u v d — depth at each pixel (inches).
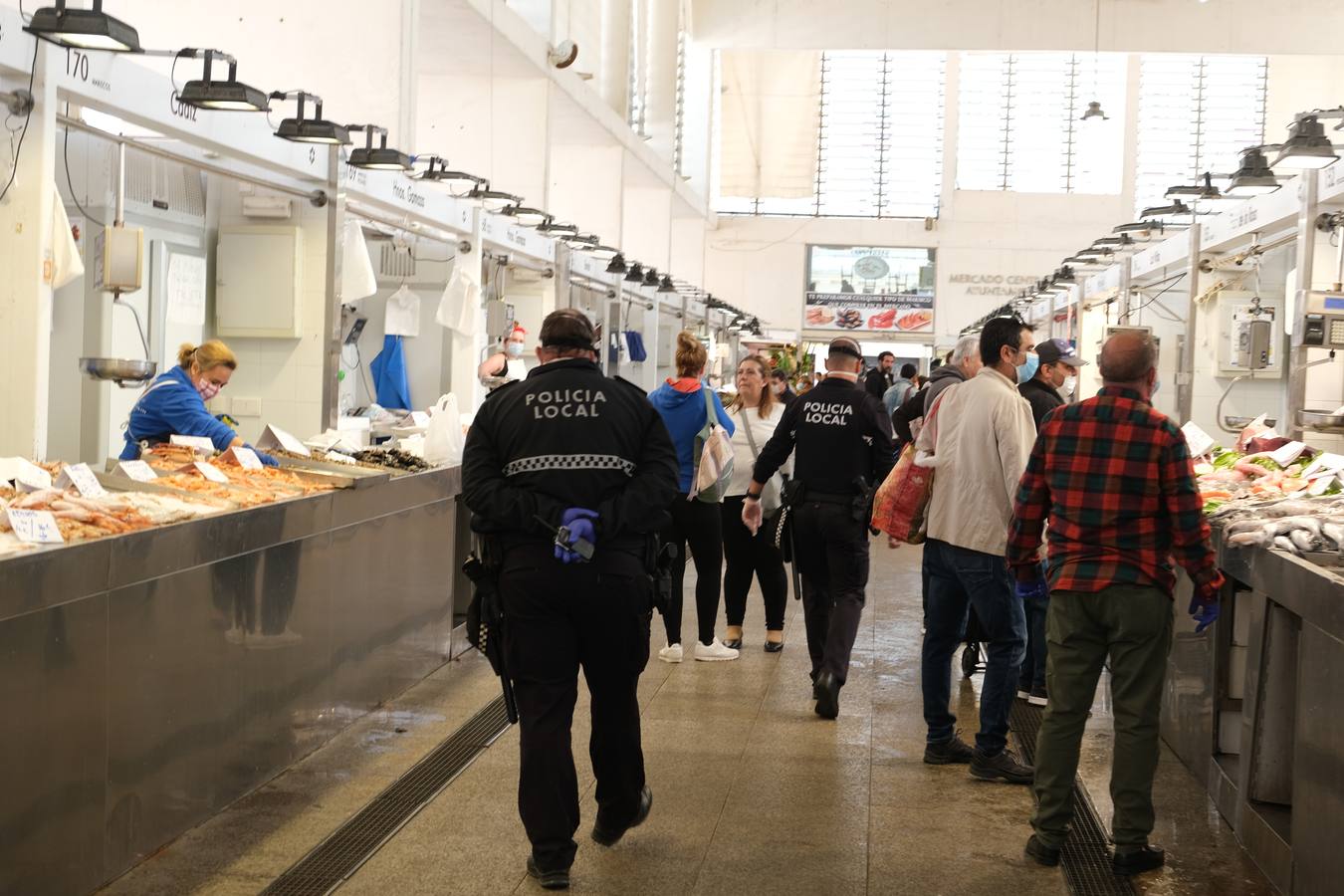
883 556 445.7
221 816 159.5
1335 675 126.5
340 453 251.1
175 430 221.6
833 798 173.3
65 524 133.2
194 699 152.6
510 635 140.1
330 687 195.6
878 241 1099.9
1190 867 149.9
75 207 273.4
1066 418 149.8
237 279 296.8
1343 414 265.4
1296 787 138.0
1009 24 840.9
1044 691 232.4
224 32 331.0
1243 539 165.9
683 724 211.0
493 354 405.7
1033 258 1088.8
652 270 601.9
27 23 178.9
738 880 142.6
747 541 269.7
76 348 287.4
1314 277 289.9
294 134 250.1
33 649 119.2
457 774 178.5
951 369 227.5
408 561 231.1
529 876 141.5
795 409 223.6
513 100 514.6
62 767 125.0
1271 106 1064.2
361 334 429.4
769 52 1057.5
